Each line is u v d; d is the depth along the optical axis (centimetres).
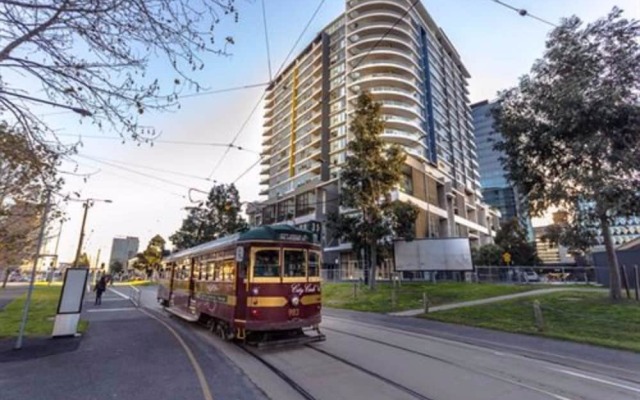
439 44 8750
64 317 1086
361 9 6975
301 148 7581
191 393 584
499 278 3531
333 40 7544
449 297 2245
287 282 992
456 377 695
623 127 1459
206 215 4650
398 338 1112
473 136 9888
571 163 1620
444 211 6072
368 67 6438
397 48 6744
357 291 2686
